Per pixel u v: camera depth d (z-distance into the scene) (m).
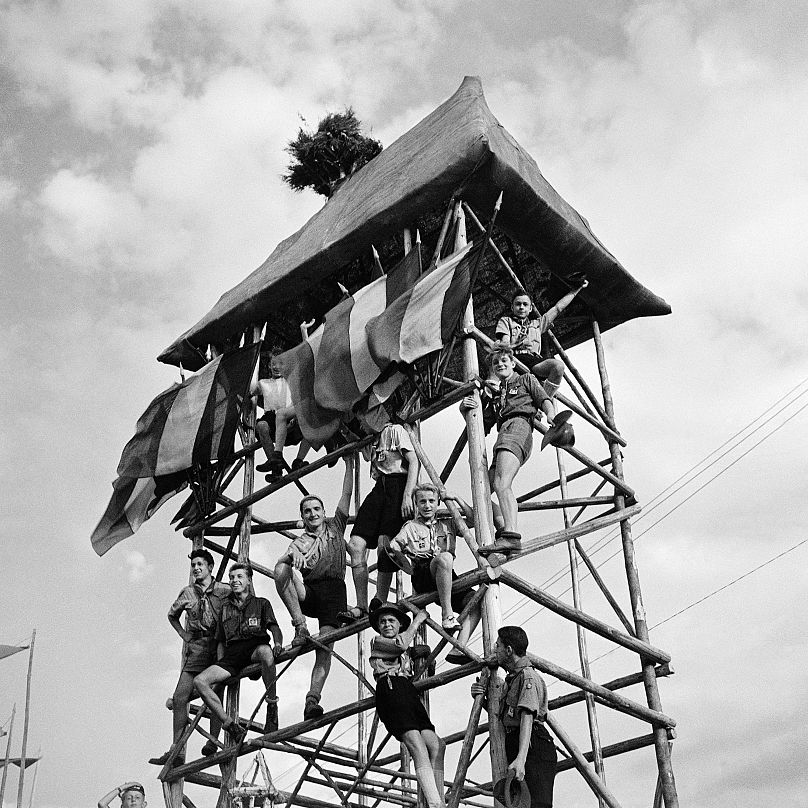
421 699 10.91
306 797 13.05
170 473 14.61
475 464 11.38
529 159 14.10
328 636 11.87
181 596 13.47
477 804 12.95
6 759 18.20
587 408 14.02
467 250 12.21
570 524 14.07
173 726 13.11
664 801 11.58
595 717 12.62
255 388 14.48
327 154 18.27
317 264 13.63
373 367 12.38
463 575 10.86
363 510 12.21
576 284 13.98
